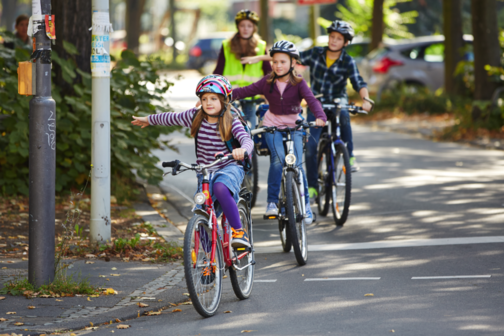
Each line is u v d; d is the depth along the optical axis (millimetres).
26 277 11594
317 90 16516
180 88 57750
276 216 13078
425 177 21344
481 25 31766
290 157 12562
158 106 18906
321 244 14250
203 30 172875
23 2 138000
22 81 10672
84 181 18328
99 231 13922
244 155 9836
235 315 10016
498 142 28125
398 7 87188
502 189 19141
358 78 16203
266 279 11938
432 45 43031
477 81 32125
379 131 34406
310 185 16500
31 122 10719
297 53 13648
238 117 10508
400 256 12969
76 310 10164
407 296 10547
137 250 13734
